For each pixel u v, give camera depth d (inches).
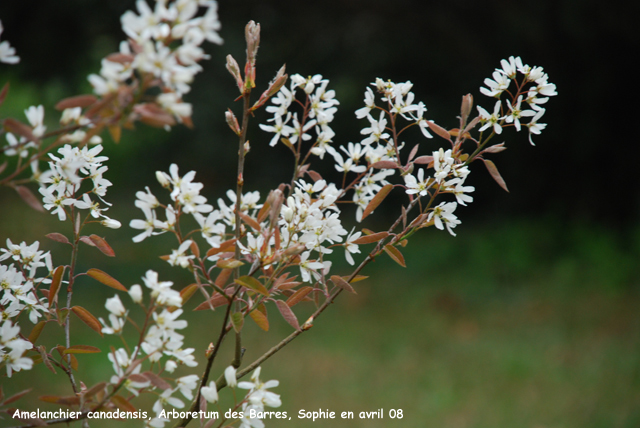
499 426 155.3
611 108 354.3
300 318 245.4
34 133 35.3
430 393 175.9
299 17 418.3
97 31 370.0
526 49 364.8
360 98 431.5
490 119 54.7
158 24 32.0
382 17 402.6
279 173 518.0
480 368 197.3
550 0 327.3
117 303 41.0
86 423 47.5
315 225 49.4
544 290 282.7
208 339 213.2
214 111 520.4
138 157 589.3
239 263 43.4
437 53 405.4
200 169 558.9
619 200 362.9
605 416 159.9
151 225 43.3
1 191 416.8
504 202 402.3
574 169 374.0
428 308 265.1
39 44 345.1
